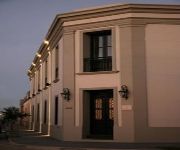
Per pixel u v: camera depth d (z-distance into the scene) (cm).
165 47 2014
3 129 3234
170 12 2022
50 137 2541
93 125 2133
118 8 2016
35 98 3816
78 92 2108
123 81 1989
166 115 1966
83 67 2127
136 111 1952
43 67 3216
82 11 2100
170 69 2003
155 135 1941
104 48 2147
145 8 2003
